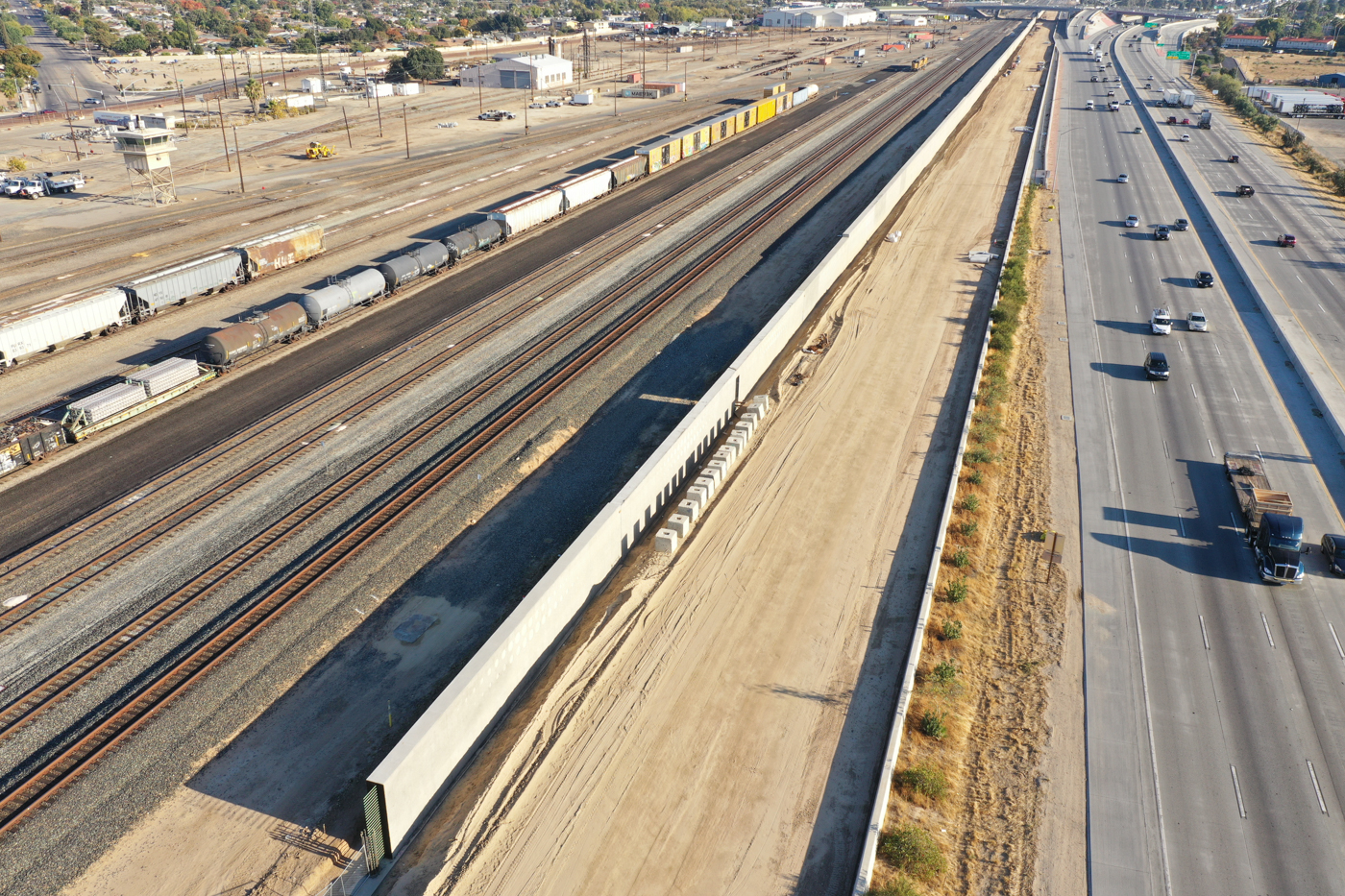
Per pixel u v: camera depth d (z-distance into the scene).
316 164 110.88
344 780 27.30
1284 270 75.44
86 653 32.00
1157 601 36.19
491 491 42.53
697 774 27.22
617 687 30.47
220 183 101.19
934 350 58.59
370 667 31.80
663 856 24.66
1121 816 26.69
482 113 140.88
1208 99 166.12
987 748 28.97
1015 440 48.50
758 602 34.75
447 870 24.17
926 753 28.39
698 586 35.53
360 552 37.69
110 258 74.62
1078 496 43.44
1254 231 86.06
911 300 67.00
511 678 30.00
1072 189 101.06
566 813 25.84
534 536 39.41
